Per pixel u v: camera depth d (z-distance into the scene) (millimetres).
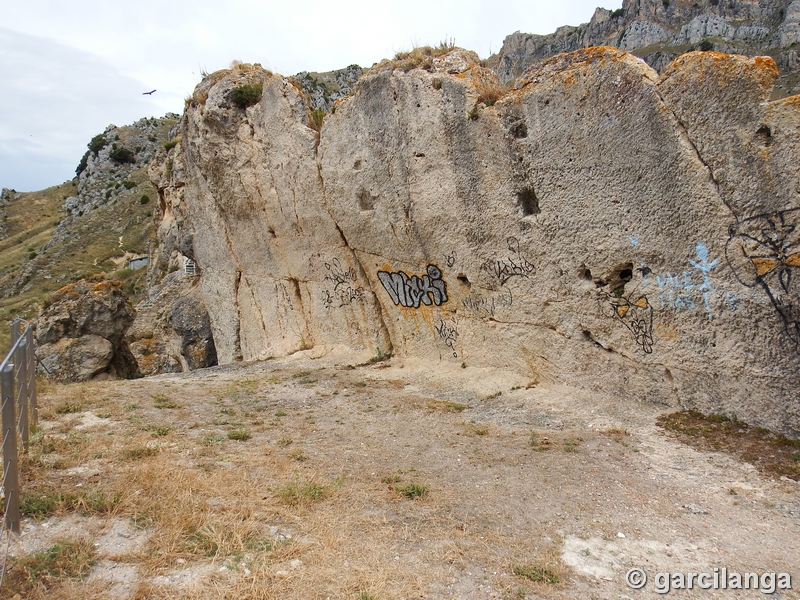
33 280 42469
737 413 6047
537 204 7828
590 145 6836
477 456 5688
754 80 5422
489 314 8805
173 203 20078
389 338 10961
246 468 5129
